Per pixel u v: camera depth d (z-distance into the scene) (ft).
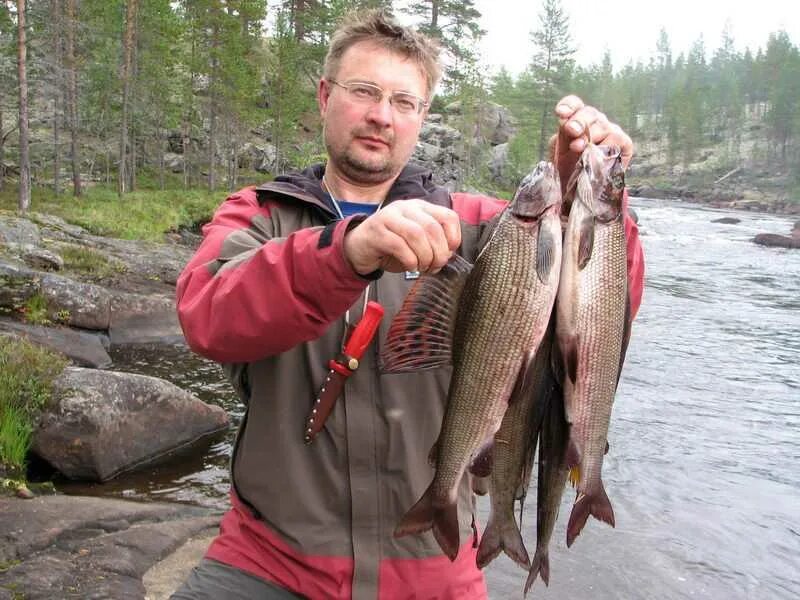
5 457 10.11
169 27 56.34
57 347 16.10
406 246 2.43
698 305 28.27
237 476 3.58
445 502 3.06
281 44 62.34
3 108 51.21
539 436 3.10
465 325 2.95
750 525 10.13
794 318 26.07
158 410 11.73
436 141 75.77
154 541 8.04
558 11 105.91
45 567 7.16
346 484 3.40
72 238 25.81
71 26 45.96
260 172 69.56
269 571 3.43
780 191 131.13
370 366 3.44
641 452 12.62
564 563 8.86
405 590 3.39
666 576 8.72
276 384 3.43
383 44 3.70
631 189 139.33
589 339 2.92
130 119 57.06
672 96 172.65
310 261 2.62
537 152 99.96
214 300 2.83
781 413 15.11
